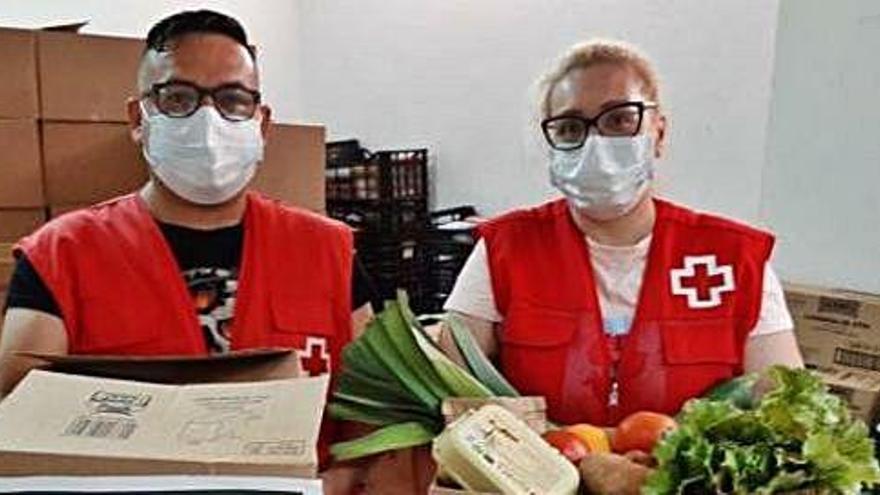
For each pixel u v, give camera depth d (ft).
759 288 4.32
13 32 6.10
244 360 3.02
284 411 2.61
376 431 3.37
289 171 6.55
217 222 4.23
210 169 4.09
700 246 4.39
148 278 4.01
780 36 8.15
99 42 6.41
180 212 4.19
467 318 4.54
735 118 9.39
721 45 9.41
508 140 11.64
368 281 4.60
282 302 4.15
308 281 4.24
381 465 3.30
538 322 4.38
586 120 4.27
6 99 6.12
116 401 2.66
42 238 4.03
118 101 6.53
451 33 12.03
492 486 2.72
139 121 4.33
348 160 11.32
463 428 2.87
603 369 4.29
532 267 4.48
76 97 6.38
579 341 4.32
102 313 3.94
